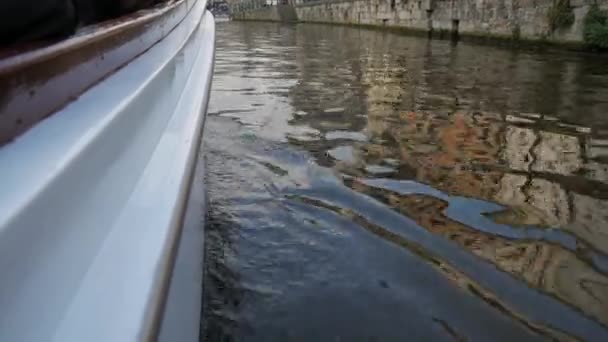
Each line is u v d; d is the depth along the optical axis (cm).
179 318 125
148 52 198
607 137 492
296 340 207
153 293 88
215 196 338
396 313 224
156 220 108
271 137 479
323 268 257
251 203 328
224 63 1108
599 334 212
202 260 244
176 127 166
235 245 276
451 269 257
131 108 135
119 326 79
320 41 1717
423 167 402
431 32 1759
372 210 322
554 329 214
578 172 393
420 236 289
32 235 76
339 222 304
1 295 67
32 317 72
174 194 121
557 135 498
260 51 1395
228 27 2861
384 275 252
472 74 904
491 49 1309
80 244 89
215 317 218
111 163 113
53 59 111
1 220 71
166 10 255
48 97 109
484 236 290
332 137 483
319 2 2914
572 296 236
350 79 856
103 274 88
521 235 291
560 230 297
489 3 1425
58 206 85
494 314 223
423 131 509
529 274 253
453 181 373
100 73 144
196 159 153
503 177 381
